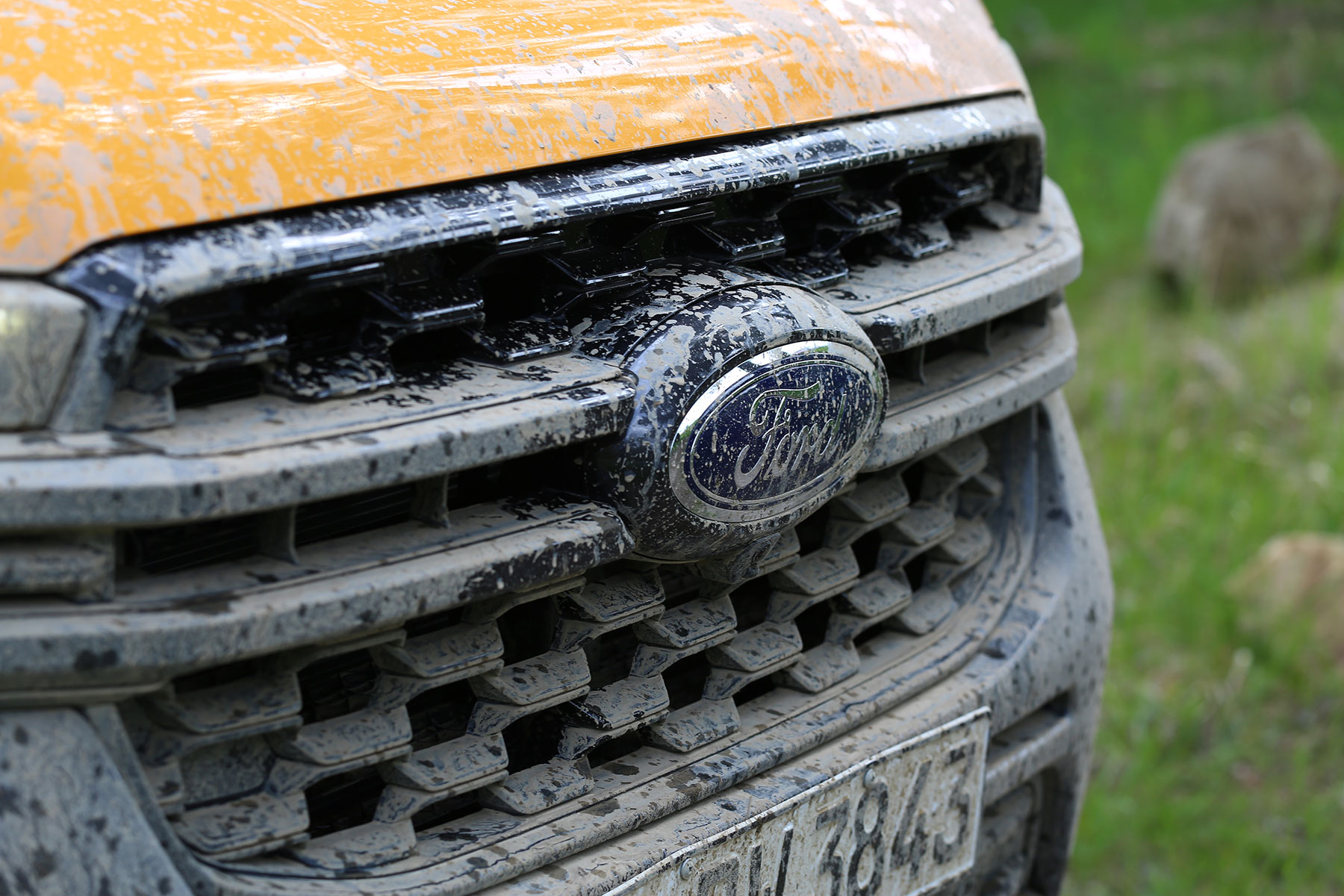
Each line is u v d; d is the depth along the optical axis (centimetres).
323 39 130
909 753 180
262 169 119
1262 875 281
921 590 206
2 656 106
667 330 143
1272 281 701
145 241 111
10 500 103
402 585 123
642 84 149
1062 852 226
